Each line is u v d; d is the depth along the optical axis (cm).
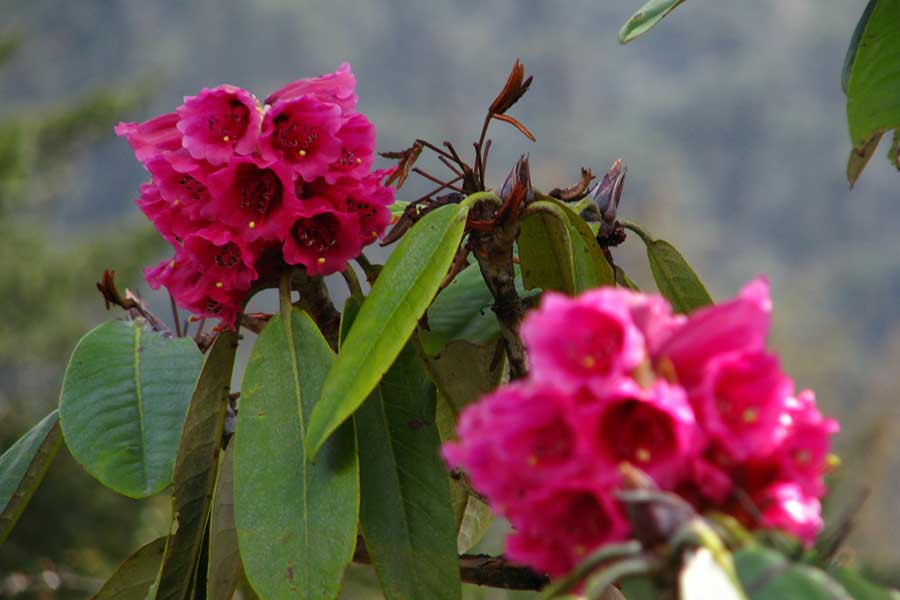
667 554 106
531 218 134
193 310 134
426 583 128
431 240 128
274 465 128
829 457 110
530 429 108
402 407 131
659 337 108
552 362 107
